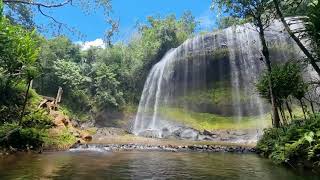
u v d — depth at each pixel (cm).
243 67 2945
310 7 750
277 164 783
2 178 536
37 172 605
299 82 1147
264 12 1257
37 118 1253
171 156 964
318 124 808
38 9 1766
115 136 2023
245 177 592
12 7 1966
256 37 2873
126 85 3428
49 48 3266
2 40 1089
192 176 599
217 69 3030
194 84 3098
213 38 3028
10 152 933
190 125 2914
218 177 591
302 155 755
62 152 1016
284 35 2716
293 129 888
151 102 3350
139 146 1303
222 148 1292
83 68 3369
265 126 2633
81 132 1602
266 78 1249
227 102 3003
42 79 3091
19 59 1145
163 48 3597
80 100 3166
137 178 567
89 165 721
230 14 1312
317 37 742
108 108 3195
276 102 1197
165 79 3238
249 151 1181
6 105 1262
